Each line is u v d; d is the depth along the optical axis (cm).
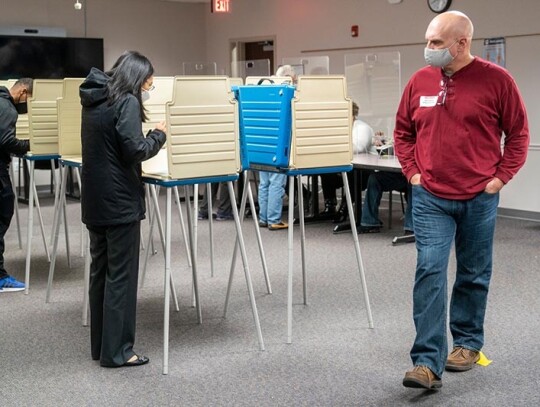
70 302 445
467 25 278
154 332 383
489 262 311
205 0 1120
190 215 390
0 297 456
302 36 989
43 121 462
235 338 371
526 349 347
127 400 297
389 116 746
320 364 333
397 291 454
